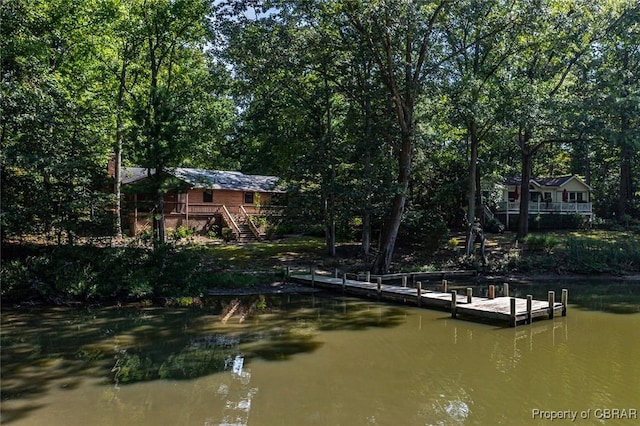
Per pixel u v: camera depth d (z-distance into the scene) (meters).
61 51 20.41
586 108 20.84
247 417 6.77
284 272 19.56
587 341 11.15
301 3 18.41
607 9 21.42
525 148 26.75
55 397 7.49
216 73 21.38
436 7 19.41
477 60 22.44
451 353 10.09
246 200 32.09
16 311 13.79
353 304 15.66
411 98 20.03
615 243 24.23
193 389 7.87
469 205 23.11
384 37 18.03
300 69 20.12
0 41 15.56
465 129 25.02
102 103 20.22
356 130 22.62
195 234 28.11
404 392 7.81
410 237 25.69
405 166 20.59
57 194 15.96
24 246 15.95
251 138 34.25
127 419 6.67
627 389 8.02
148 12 21.17
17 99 14.91
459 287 19.19
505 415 6.95
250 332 11.73
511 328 12.43
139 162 16.97
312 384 8.13
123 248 16.47
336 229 27.92
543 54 22.66
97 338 11.05
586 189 37.94
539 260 23.02
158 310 14.34
